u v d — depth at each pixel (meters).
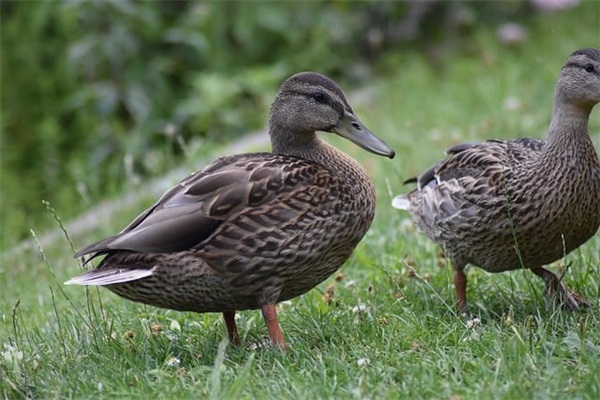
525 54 20.33
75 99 19.86
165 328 10.42
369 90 20.81
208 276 9.27
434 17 22.69
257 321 10.56
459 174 10.64
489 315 10.22
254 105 20.66
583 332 8.95
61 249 15.22
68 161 20.22
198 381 8.77
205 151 17.64
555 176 9.83
